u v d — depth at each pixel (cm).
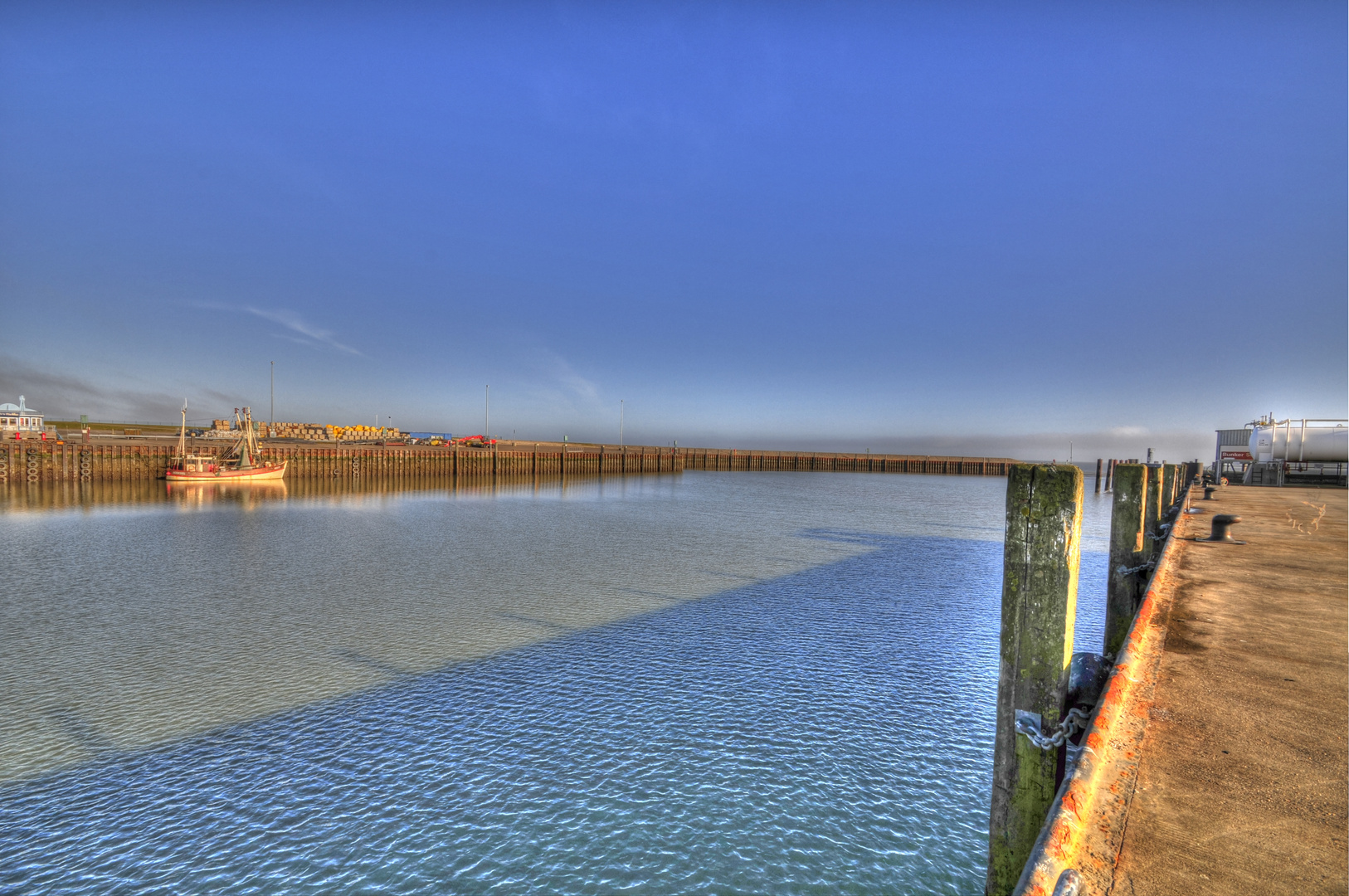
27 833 718
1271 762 326
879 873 677
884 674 1185
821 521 3653
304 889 645
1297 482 3341
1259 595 693
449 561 2295
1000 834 350
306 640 1366
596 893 646
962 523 3625
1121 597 676
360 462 7188
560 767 859
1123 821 275
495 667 1212
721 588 1881
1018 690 341
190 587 1870
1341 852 253
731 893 648
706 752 901
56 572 2058
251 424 6262
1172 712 389
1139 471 679
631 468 9881
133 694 1080
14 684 1122
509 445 10475
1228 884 235
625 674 1180
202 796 789
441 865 678
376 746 909
